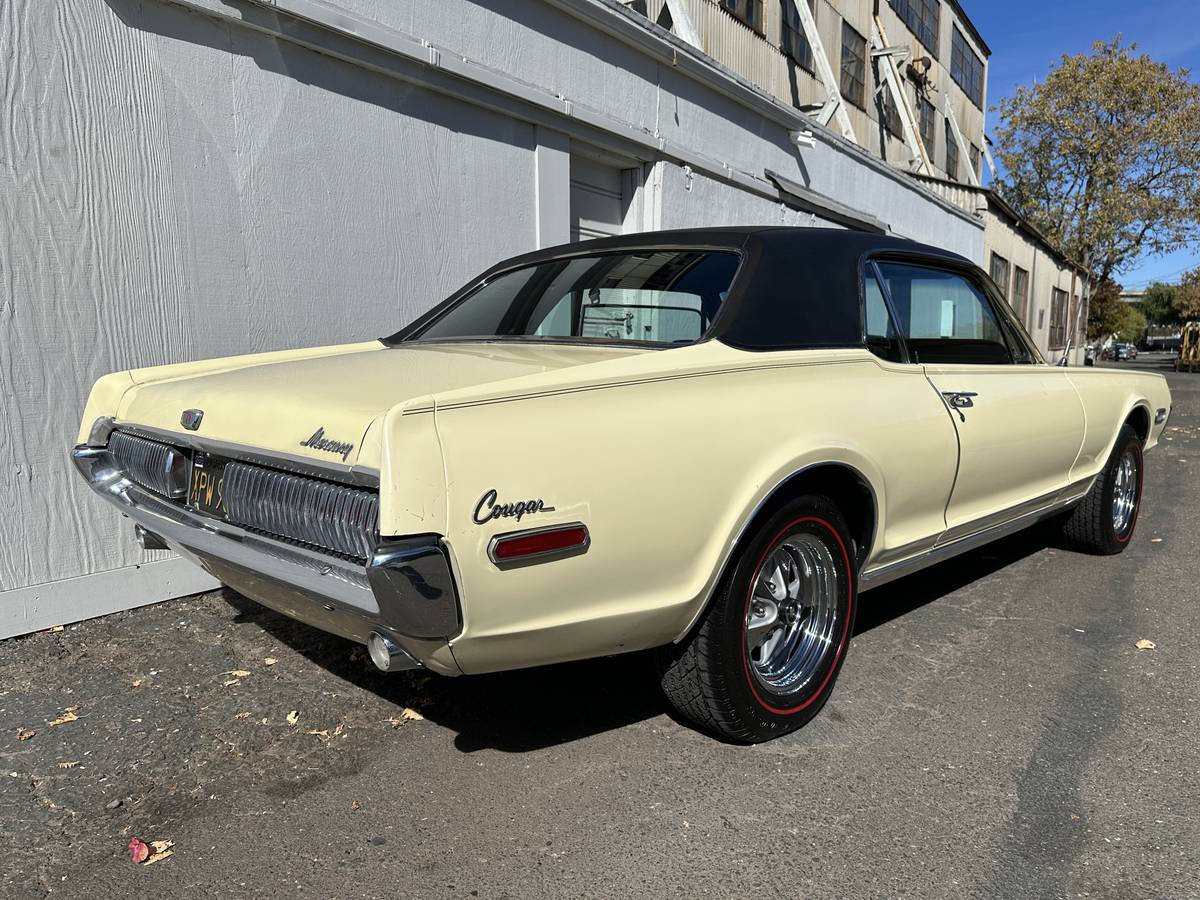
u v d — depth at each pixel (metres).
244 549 2.24
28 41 3.26
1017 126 32.47
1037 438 3.71
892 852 2.15
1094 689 3.10
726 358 2.48
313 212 4.34
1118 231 32.22
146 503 2.63
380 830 2.24
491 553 1.91
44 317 3.39
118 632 3.51
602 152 6.52
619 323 2.91
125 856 2.13
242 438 2.22
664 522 2.21
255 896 1.99
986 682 3.16
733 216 8.30
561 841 2.20
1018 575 4.49
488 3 5.19
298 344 4.33
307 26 4.13
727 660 2.47
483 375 2.32
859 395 2.82
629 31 6.33
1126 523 4.94
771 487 2.43
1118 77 30.22
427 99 4.91
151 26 3.63
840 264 3.02
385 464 1.81
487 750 2.65
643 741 2.71
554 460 2.02
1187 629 3.71
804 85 14.27
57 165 3.38
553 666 3.28
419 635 1.87
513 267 3.54
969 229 16.84
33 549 3.44
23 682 3.05
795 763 2.58
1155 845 2.18
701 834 2.22
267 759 2.59
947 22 23.70
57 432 3.46
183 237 3.81
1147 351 98.25
